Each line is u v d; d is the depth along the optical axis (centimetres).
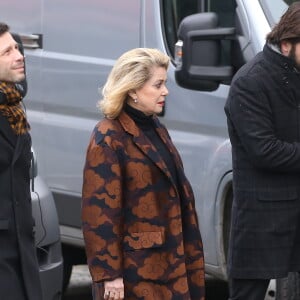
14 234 1447
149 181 1395
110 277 1376
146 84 1394
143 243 1391
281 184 1596
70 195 2192
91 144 1398
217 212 1909
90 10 2144
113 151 1388
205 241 1939
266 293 1802
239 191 1617
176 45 1948
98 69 2119
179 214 1414
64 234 2216
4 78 1444
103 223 1376
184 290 1405
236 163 1620
